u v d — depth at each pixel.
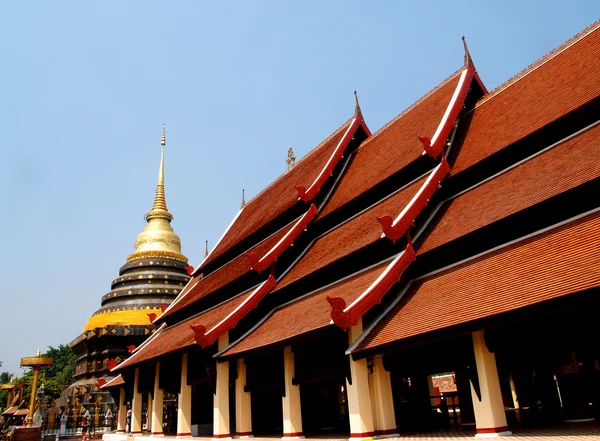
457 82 24.27
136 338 51.28
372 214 22.23
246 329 23.77
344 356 17.38
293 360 20.75
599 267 12.57
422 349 16.86
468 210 18.45
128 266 57.81
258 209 34.94
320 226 25.86
